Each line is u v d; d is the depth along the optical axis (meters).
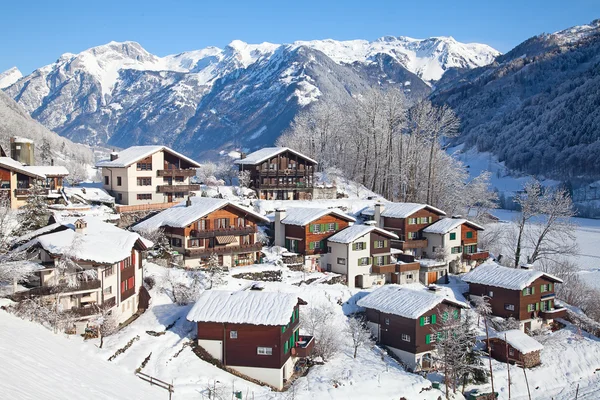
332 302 55.25
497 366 51.47
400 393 41.97
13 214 54.72
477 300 60.56
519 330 54.72
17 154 77.25
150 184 73.06
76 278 38.50
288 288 55.31
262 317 41.22
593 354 55.50
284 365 42.16
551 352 55.19
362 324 51.97
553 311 61.41
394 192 101.88
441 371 49.31
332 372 43.94
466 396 45.97
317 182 94.06
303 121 121.38
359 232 61.94
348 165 107.81
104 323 39.31
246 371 41.44
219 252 57.94
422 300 51.03
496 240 88.06
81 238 40.19
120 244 43.44
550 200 79.31
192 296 49.03
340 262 62.50
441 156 100.06
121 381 30.81
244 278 55.78
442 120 94.75
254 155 88.31
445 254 69.50
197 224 58.03
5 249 40.09
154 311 46.69
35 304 36.44
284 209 65.19
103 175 74.94
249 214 61.88
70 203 63.66
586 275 85.50
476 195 96.00
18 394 20.91
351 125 105.62
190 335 43.59
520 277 60.09
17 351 27.06
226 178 100.56
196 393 35.16
